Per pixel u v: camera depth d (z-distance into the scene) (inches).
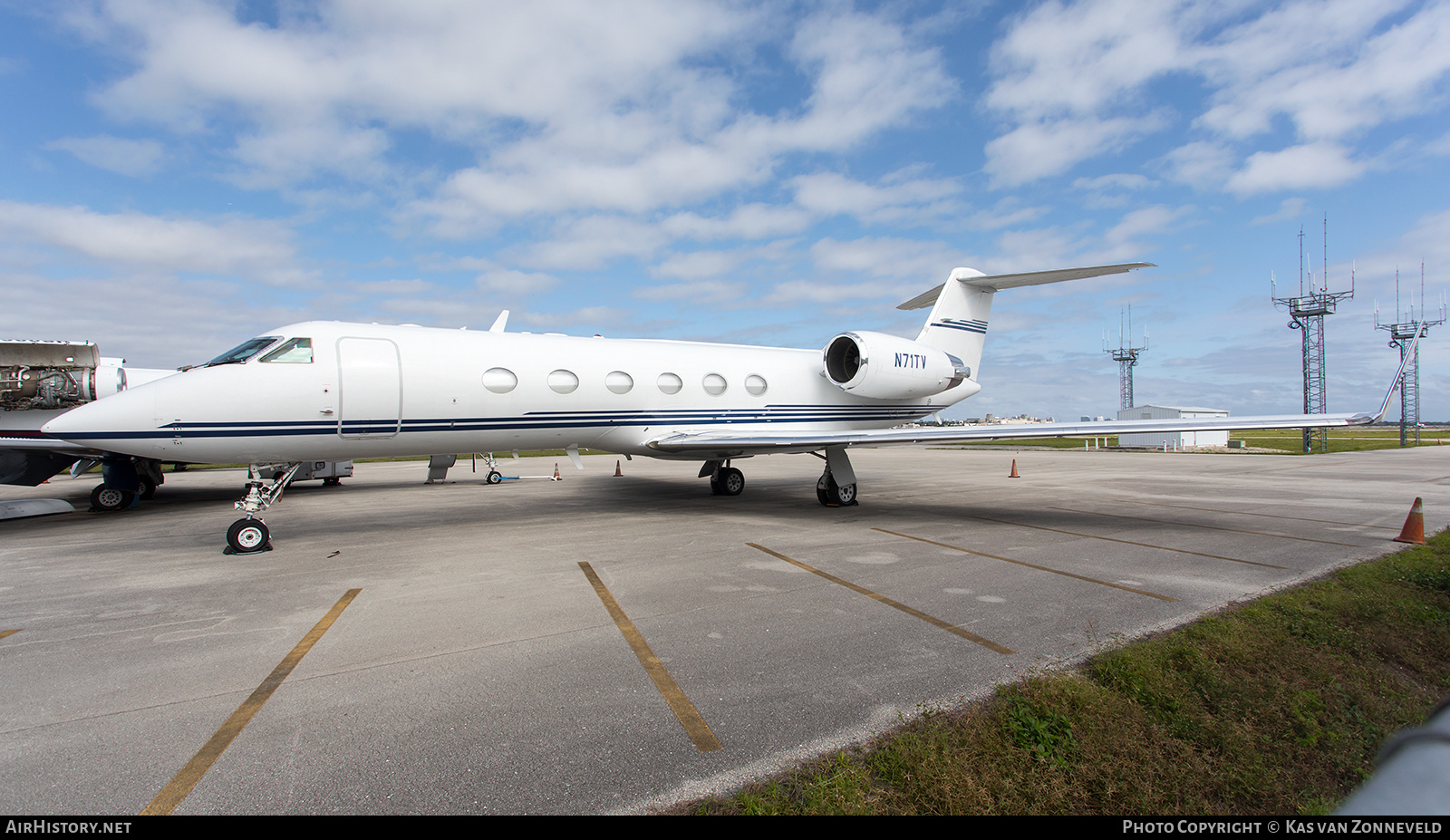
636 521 390.0
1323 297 1376.7
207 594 227.3
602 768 115.0
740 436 412.5
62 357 493.7
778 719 133.0
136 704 140.6
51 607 211.3
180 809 103.8
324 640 179.6
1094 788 108.2
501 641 178.5
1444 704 44.5
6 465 436.8
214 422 300.5
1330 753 120.6
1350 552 291.1
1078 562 271.7
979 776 111.4
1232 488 572.1
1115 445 1681.8
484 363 362.6
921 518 395.9
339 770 114.3
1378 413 300.7
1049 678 146.9
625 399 410.0
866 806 103.1
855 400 510.6
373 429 335.9
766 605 210.5
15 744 124.0
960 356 535.2
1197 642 169.9
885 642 176.7
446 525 382.3
